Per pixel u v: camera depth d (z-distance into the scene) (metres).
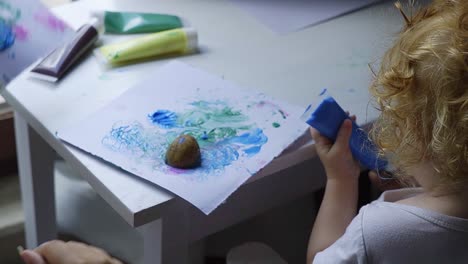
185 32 0.97
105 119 0.84
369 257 0.72
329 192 0.85
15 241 1.30
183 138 0.77
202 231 0.88
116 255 1.13
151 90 0.89
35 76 0.92
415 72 0.68
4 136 1.33
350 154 0.84
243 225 1.26
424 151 0.70
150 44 0.96
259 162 0.79
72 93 0.89
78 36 0.95
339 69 0.95
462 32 0.66
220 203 0.74
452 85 0.65
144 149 0.80
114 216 1.17
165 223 0.77
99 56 0.96
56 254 0.84
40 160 1.05
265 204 0.94
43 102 0.88
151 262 0.82
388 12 1.10
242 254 0.96
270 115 0.86
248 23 1.06
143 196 0.74
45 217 1.11
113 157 0.78
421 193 0.80
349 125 0.83
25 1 0.95
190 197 0.74
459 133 0.66
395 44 0.78
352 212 0.85
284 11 1.09
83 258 0.83
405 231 0.70
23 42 0.91
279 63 0.96
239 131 0.83
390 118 0.74
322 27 1.06
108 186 0.75
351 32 1.04
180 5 1.10
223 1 1.12
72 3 1.08
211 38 1.02
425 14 0.73
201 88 0.90
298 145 0.82
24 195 1.11
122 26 1.02
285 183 0.96
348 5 1.11
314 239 0.84
